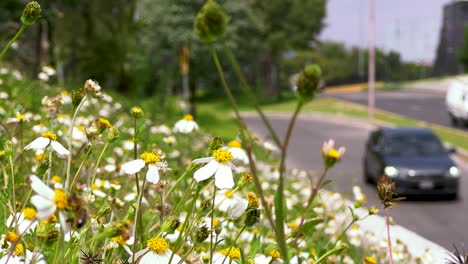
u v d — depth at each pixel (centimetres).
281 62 6519
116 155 455
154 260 157
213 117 2641
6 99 572
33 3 175
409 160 1270
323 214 480
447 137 2458
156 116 1099
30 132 381
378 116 3672
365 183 1400
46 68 743
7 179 219
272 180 650
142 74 2061
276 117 4034
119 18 2102
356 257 453
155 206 198
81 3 1869
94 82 182
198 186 172
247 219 173
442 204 1182
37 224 157
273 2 6388
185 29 3244
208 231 164
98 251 183
